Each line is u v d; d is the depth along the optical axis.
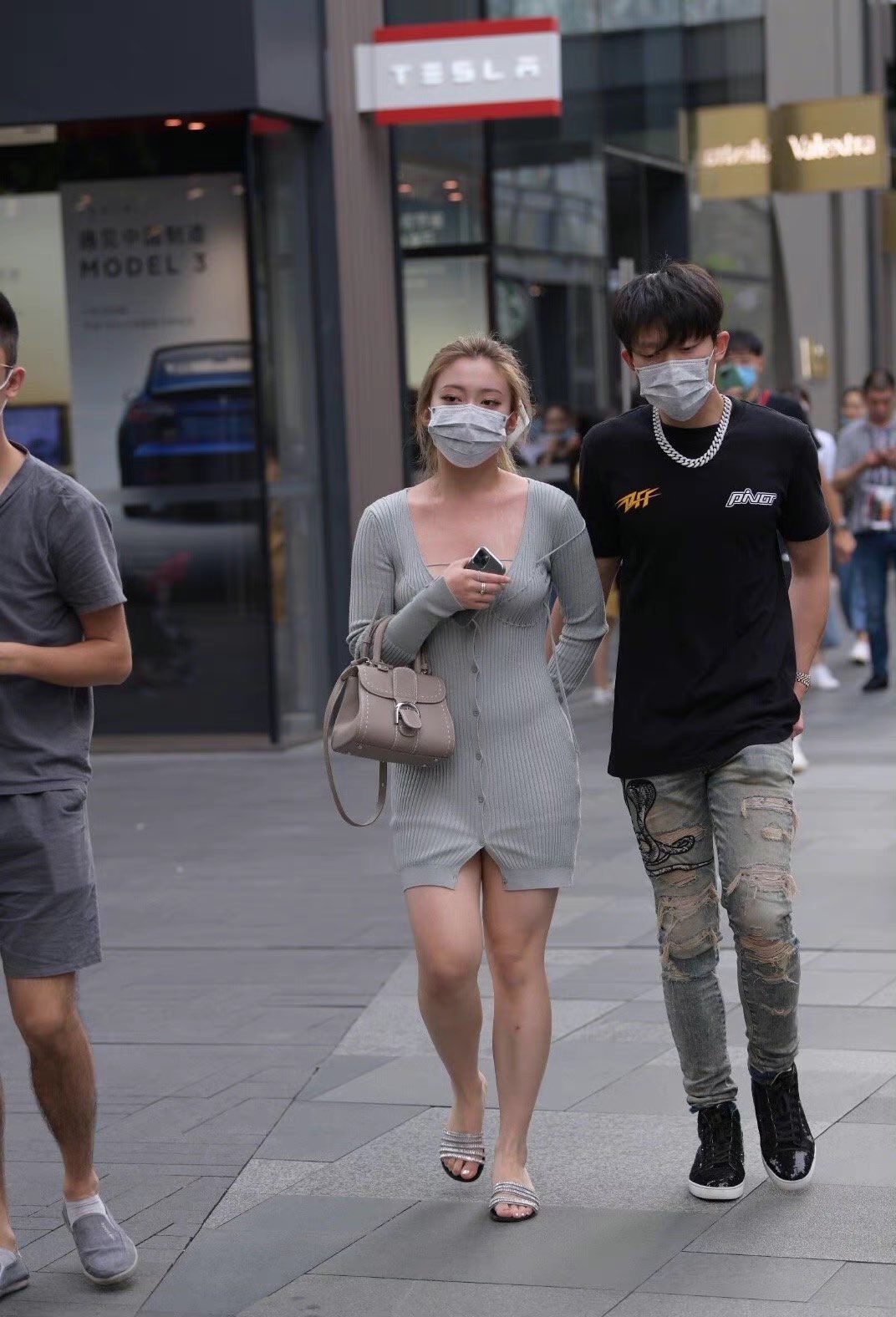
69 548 4.95
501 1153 5.42
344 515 15.34
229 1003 7.79
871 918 8.61
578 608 5.60
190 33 13.76
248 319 14.74
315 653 15.48
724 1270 4.89
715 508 5.23
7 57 13.98
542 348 18.23
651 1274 4.90
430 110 14.92
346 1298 4.86
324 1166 5.84
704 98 22.86
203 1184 5.73
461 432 5.29
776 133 22.92
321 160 15.06
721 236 23.80
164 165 14.80
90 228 14.98
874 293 31.14
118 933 9.12
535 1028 5.46
